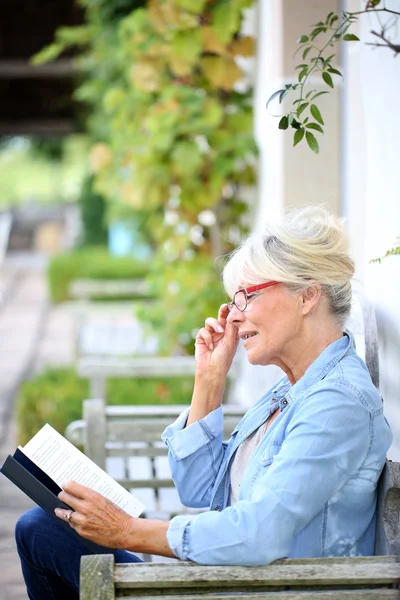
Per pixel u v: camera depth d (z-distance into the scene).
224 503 2.34
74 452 2.15
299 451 1.93
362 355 2.84
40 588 2.36
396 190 2.60
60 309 14.84
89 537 1.97
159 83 5.76
